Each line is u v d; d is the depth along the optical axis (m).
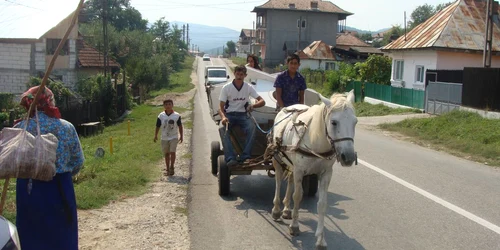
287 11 67.50
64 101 17.22
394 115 23.27
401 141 15.90
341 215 7.28
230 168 7.94
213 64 86.38
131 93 31.48
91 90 21.91
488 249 5.84
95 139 15.59
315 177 8.23
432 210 7.52
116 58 44.44
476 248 5.87
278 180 6.95
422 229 6.60
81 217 6.79
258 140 8.23
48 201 4.30
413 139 16.33
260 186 9.14
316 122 5.46
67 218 4.40
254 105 7.73
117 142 14.47
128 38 47.56
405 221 6.96
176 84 47.94
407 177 9.96
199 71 70.62
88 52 31.89
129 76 34.72
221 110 7.83
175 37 97.69
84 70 30.17
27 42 22.72
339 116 5.11
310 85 40.66
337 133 5.09
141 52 47.62
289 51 66.25
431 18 29.95
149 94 37.66
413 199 8.19
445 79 23.97
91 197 7.57
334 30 68.88
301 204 7.93
